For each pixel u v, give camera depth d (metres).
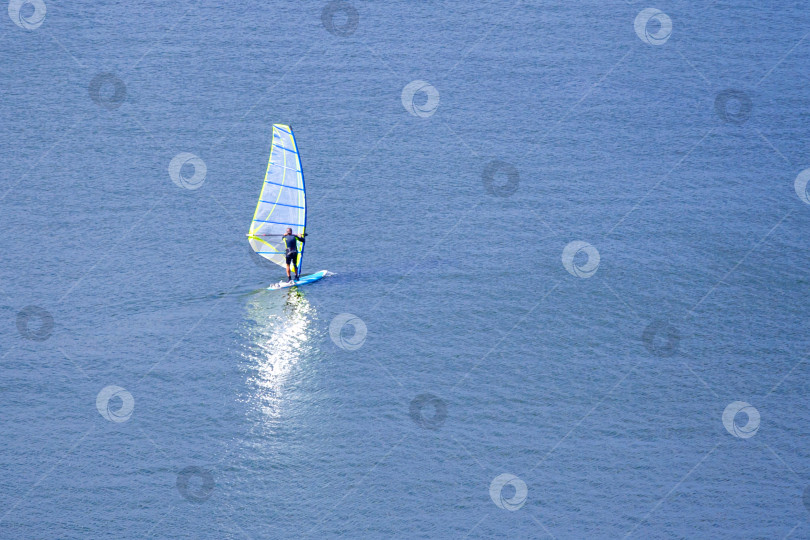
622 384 88.88
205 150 140.50
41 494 73.81
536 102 157.00
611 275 109.12
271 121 149.50
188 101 154.25
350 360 91.38
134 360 91.25
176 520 71.44
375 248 115.50
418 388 87.50
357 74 164.75
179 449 79.12
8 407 84.12
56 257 112.50
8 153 137.25
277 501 73.56
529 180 133.75
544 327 98.25
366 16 185.25
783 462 78.50
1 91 154.12
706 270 110.75
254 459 78.06
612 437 81.38
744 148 144.00
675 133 148.25
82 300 102.69
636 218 123.44
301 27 180.25
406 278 107.56
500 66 167.88
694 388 88.50
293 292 104.12
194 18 182.25
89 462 77.44
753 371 91.50
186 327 96.88
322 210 125.19
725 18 184.75
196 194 128.75
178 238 117.56
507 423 82.88
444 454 78.75
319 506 72.94
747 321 100.38
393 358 91.94
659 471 77.19
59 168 134.25
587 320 99.69
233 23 181.00
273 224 105.38
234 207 125.50
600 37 177.88
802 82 163.75
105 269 109.81
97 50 168.50
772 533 70.44
